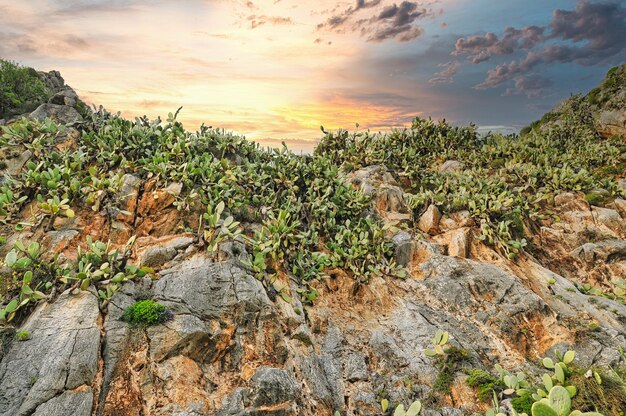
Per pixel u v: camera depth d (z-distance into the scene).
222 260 6.95
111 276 6.09
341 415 5.88
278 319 6.37
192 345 5.53
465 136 16.62
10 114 12.06
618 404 5.01
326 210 9.34
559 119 21.09
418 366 6.57
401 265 8.73
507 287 7.91
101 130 9.06
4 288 5.74
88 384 4.73
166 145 9.03
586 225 10.84
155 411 4.84
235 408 5.05
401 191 11.19
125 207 7.59
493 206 9.98
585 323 7.39
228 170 8.90
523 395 5.46
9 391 4.36
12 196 7.05
